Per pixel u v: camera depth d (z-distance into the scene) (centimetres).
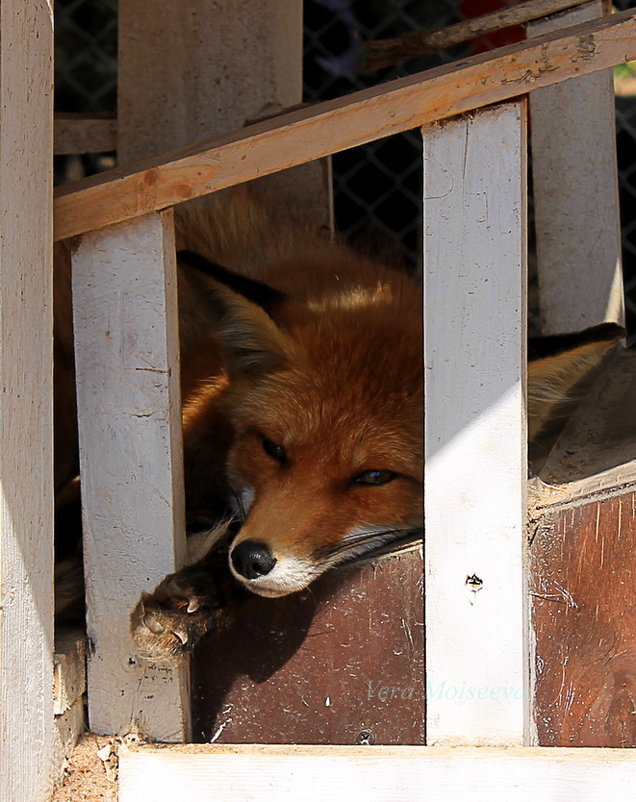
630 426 388
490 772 271
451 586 275
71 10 856
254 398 333
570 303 501
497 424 267
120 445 280
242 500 339
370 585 284
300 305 351
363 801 276
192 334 362
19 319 251
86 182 280
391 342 333
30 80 251
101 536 284
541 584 279
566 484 308
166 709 288
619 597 277
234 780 280
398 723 285
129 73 457
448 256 263
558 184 495
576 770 269
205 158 262
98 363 279
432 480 273
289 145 259
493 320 263
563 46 244
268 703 291
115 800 282
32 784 264
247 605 291
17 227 248
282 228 431
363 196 825
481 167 257
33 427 260
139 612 274
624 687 280
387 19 788
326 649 287
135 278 273
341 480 316
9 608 250
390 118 255
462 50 786
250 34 447
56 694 277
